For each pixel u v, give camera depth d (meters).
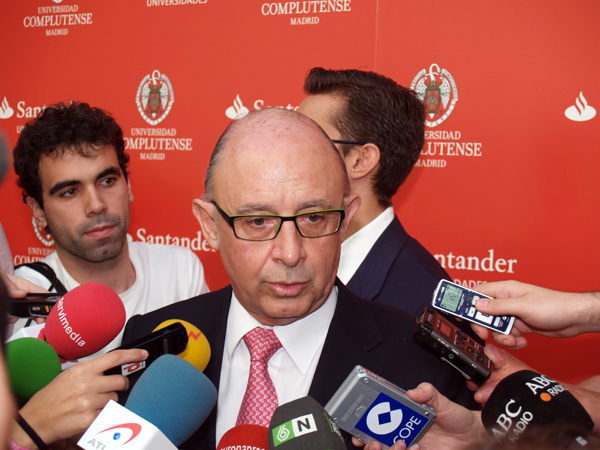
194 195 3.10
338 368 1.18
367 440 1.04
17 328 1.56
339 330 1.23
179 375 1.02
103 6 3.18
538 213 2.53
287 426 0.87
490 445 0.92
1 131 0.29
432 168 2.68
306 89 2.08
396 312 1.34
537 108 2.48
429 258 1.93
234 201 1.07
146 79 3.14
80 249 1.88
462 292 1.31
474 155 2.60
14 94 3.39
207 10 2.98
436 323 1.14
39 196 1.91
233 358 1.27
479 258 2.64
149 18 3.10
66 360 1.27
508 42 2.49
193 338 1.21
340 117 1.89
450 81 2.59
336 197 1.09
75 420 1.01
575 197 2.46
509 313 1.28
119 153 2.03
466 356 1.09
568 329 1.32
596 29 2.35
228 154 1.11
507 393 0.97
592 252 2.45
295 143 1.07
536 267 2.55
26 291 1.44
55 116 1.85
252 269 1.08
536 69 2.46
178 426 0.99
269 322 1.21
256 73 2.92
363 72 2.01
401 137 1.90
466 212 2.65
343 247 1.87
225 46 2.97
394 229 1.90
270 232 1.07
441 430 1.08
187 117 3.08
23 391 1.14
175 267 2.28
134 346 1.12
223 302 1.39
